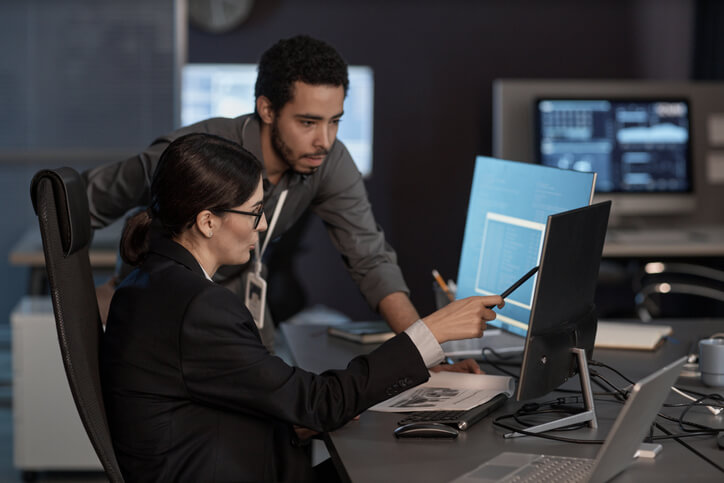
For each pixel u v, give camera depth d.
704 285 4.51
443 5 5.19
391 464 1.29
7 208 4.90
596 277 1.55
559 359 1.44
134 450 1.36
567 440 1.38
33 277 3.86
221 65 4.93
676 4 5.25
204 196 1.38
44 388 3.08
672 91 4.53
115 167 1.93
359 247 2.10
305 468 1.52
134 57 4.88
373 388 1.42
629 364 1.90
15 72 4.84
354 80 5.12
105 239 4.13
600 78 5.30
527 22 5.23
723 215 4.62
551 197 1.70
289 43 1.79
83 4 4.82
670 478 1.23
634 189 4.30
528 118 4.45
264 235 2.02
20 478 3.18
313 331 2.30
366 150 5.13
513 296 1.77
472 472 1.24
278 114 1.82
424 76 5.21
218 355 1.33
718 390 1.69
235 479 1.37
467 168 5.28
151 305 1.35
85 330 1.40
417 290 5.35
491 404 1.55
